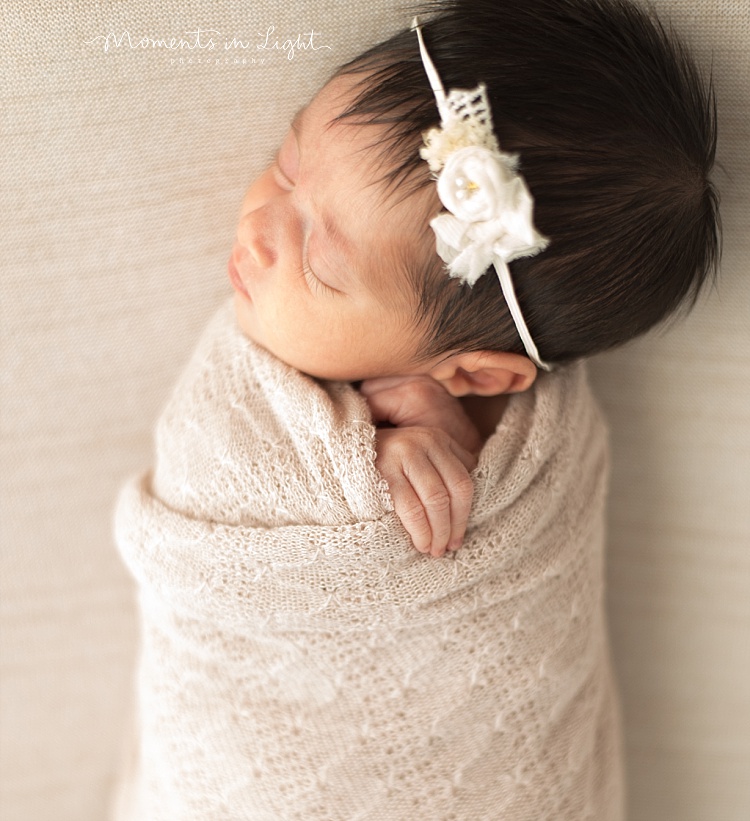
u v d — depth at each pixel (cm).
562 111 71
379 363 81
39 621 116
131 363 102
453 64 71
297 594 77
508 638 82
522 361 81
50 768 125
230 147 89
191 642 85
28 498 108
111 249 94
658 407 103
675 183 75
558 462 83
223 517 78
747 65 83
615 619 116
